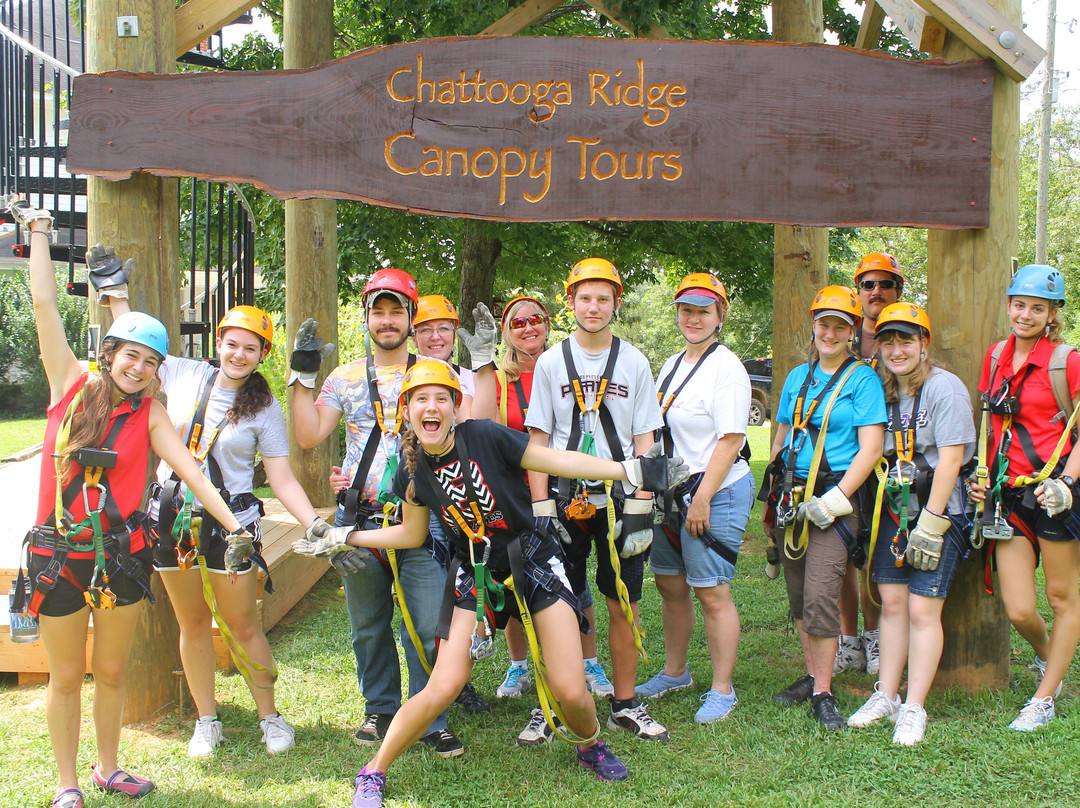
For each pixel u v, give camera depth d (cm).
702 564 369
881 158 373
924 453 356
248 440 341
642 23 588
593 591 593
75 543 288
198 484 303
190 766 337
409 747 317
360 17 948
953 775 313
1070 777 307
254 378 347
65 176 606
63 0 833
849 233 1095
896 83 371
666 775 321
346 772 330
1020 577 354
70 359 307
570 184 377
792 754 334
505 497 291
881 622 366
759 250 1034
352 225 955
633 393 344
